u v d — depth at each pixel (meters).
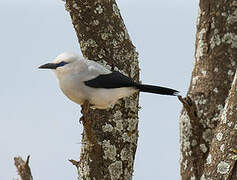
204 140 12.29
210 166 9.61
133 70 13.28
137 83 12.44
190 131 12.48
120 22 13.33
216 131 9.75
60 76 11.87
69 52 12.05
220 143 9.57
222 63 12.59
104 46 13.08
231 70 12.52
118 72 12.28
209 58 12.74
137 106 13.04
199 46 13.02
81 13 13.10
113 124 12.63
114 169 12.48
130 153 12.80
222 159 9.48
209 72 12.66
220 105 12.28
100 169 12.33
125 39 13.29
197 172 12.33
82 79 11.67
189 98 12.59
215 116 12.23
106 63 13.04
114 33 13.16
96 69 11.87
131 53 13.29
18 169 9.83
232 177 9.35
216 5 12.82
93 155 12.17
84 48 13.24
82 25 13.16
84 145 12.42
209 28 12.85
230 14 12.70
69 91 11.84
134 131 12.93
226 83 12.45
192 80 12.99
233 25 12.68
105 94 11.84
